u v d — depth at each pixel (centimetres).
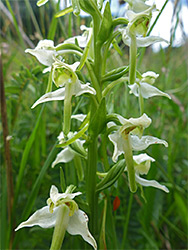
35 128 8
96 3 6
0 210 9
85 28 7
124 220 9
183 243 9
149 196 9
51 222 6
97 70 6
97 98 6
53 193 6
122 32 6
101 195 8
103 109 6
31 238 8
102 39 6
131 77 6
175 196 9
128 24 6
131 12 6
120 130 6
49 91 6
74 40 7
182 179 11
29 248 8
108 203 7
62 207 6
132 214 9
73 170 8
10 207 8
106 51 6
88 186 7
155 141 6
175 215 10
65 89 6
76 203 6
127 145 6
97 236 7
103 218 7
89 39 6
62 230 6
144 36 6
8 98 10
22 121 10
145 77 7
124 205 9
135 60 6
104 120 6
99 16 6
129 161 6
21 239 8
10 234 8
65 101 6
